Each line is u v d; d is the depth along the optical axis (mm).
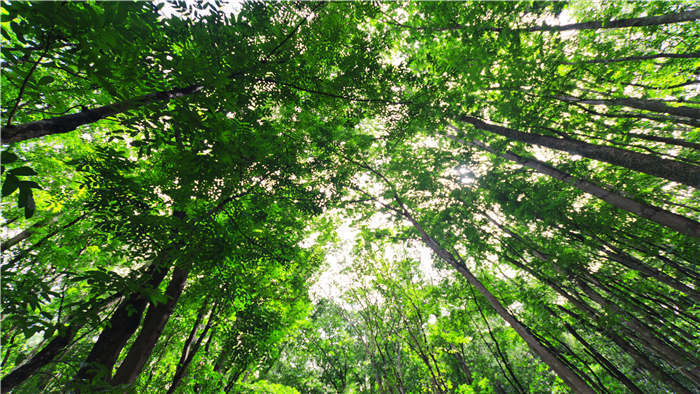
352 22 5281
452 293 13242
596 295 7469
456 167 9578
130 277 3566
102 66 2191
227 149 3186
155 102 2607
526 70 5688
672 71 7324
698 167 4051
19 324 2639
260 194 6484
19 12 1839
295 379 22281
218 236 4633
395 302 14586
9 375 3854
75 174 7852
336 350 23141
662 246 6551
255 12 3799
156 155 5465
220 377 9219
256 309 7043
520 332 7328
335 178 8766
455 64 5805
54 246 7027
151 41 2635
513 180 8812
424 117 6281
